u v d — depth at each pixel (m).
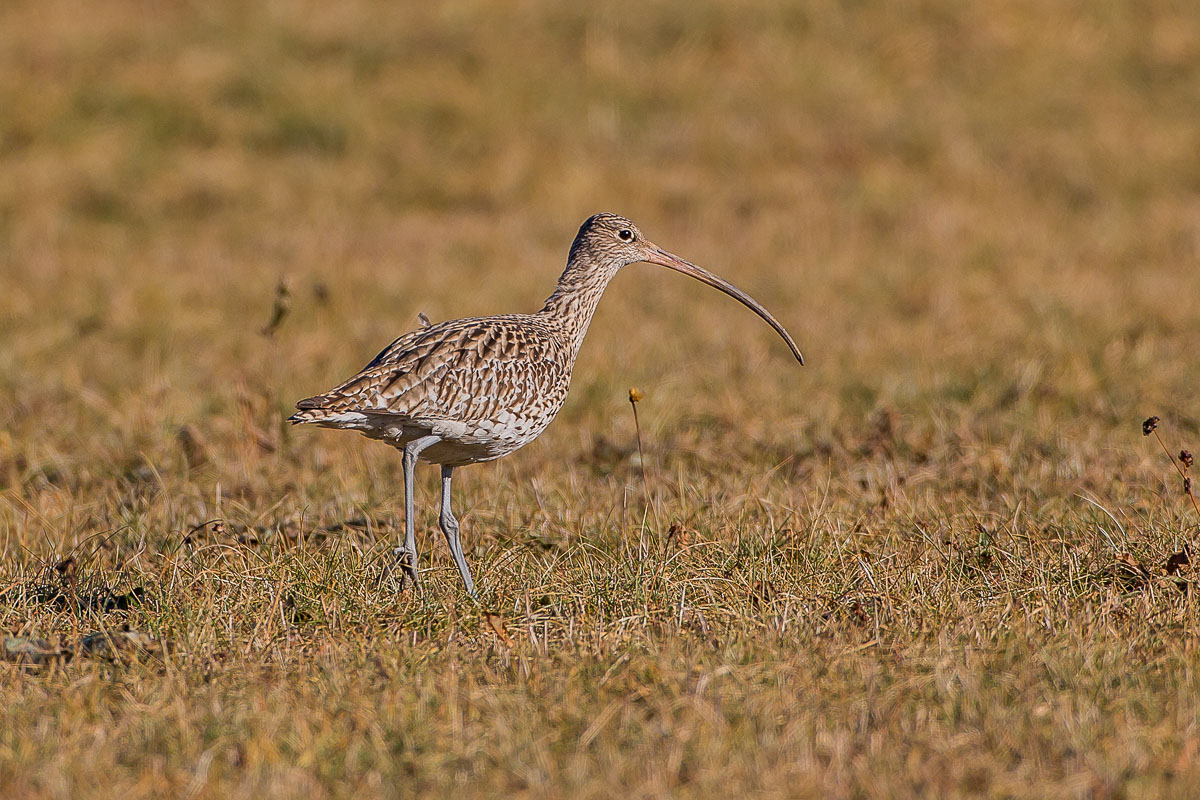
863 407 17.47
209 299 23.67
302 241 27.08
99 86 32.75
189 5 37.38
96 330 21.91
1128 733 7.96
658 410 17.41
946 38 36.00
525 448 15.85
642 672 9.09
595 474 14.96
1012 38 35.78
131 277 24.59
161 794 7.60
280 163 31.36
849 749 7.96
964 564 11.29
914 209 28.55
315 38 35.84
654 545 11.80
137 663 9.40
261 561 11.52
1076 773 7.60
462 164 31.28
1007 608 10.09
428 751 8.05
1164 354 19.34
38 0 37.22
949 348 20.27
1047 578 10.83
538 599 10.82
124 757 8.02
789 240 27.36
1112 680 8.84
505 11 37.03
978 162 30.81
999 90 33.91
